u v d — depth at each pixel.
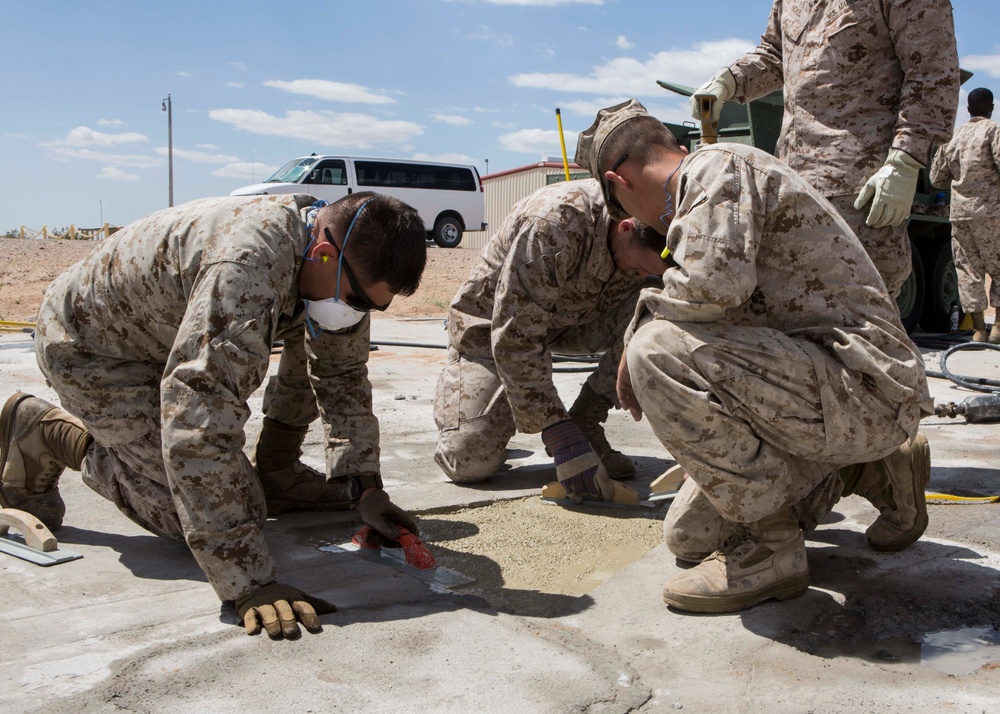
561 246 3.10
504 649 2.05
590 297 3.36
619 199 2.39
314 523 3.08
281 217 2.29
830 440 2.13
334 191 21.61
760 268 2.19
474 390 3.63
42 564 2.58
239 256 2.19
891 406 2.18
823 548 2.78
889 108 3.42
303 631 2.12
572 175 10.92
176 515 2.54
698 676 1.96
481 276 3.65
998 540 2.85
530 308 3.11
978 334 8.13
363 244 2.23
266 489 3.15
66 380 2.50
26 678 1.88
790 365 2.08
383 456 4.17
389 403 5.50
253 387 2.18
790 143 3.63
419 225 2.30
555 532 3.06
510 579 2.62
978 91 7.63
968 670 2.00
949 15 3.27
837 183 3.46
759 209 2.11
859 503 3.29
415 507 3.27
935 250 9.18
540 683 1.90
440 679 1.90
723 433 2.12
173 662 1.96
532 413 3.18
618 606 2.35
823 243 2.16
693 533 2.49
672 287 2.12
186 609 2.26
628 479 3.74
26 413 2.75
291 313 2.47
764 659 2.03
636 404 2.38
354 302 2.35
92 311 2.51
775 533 2.32
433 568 2.62
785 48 3.68
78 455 2.72
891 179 3.28
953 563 2.64
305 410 3.08
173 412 2.12
